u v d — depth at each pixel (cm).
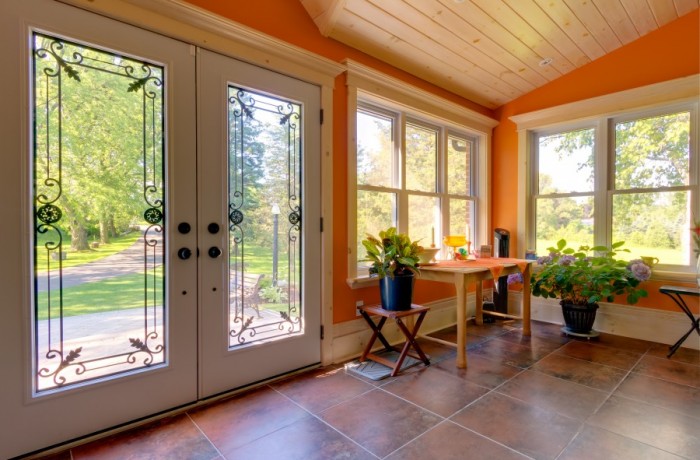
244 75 213
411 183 328
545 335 323
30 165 151
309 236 246
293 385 222
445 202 357
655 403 197
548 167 375
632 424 176
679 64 292
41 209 155
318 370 246
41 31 153
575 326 315
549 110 360
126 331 176
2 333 146
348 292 271
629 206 322
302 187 242
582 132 350
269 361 227
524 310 323
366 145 292
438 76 330
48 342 157
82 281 165
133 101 177
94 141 167
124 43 172
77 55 162
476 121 383
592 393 209
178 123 189
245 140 216
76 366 163
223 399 204
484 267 273
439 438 166
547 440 163
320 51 253
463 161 386
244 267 216
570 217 358
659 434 168
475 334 327
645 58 308
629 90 311
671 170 301
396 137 314
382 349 287
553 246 371
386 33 265
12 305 148
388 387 219
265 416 186
